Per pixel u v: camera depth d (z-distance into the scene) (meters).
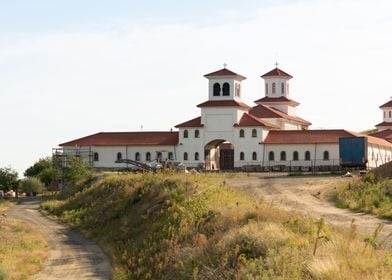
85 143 122.44
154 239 46.25
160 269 37.84
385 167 63.19
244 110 120.81
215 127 117.94
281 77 139.62
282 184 69.31
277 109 137.62
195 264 31.22
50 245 59.91
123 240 55.81
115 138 123.44
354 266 21.84
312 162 112.50
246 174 92.44
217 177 80.38
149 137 122.88
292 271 22.06
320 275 21.22
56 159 120.88
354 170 95.19
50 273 46.69
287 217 34.78
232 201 46.59
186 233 41.56
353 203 48.78
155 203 59.62
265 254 26.11
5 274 44.19
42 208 92.88
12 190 135.50
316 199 55.03
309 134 115.31
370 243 25.39
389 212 43.28
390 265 21.84
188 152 119.06
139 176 79.50
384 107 167.12
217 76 119.25
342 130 115.25
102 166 121.69
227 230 34.97
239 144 116.69
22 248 57.34
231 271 26.11
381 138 134.88
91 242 61.28
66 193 101.88
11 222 75.38
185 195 55.19
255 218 35.50
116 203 71.12
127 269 44.25
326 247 24.48
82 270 47.34
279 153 114.50
